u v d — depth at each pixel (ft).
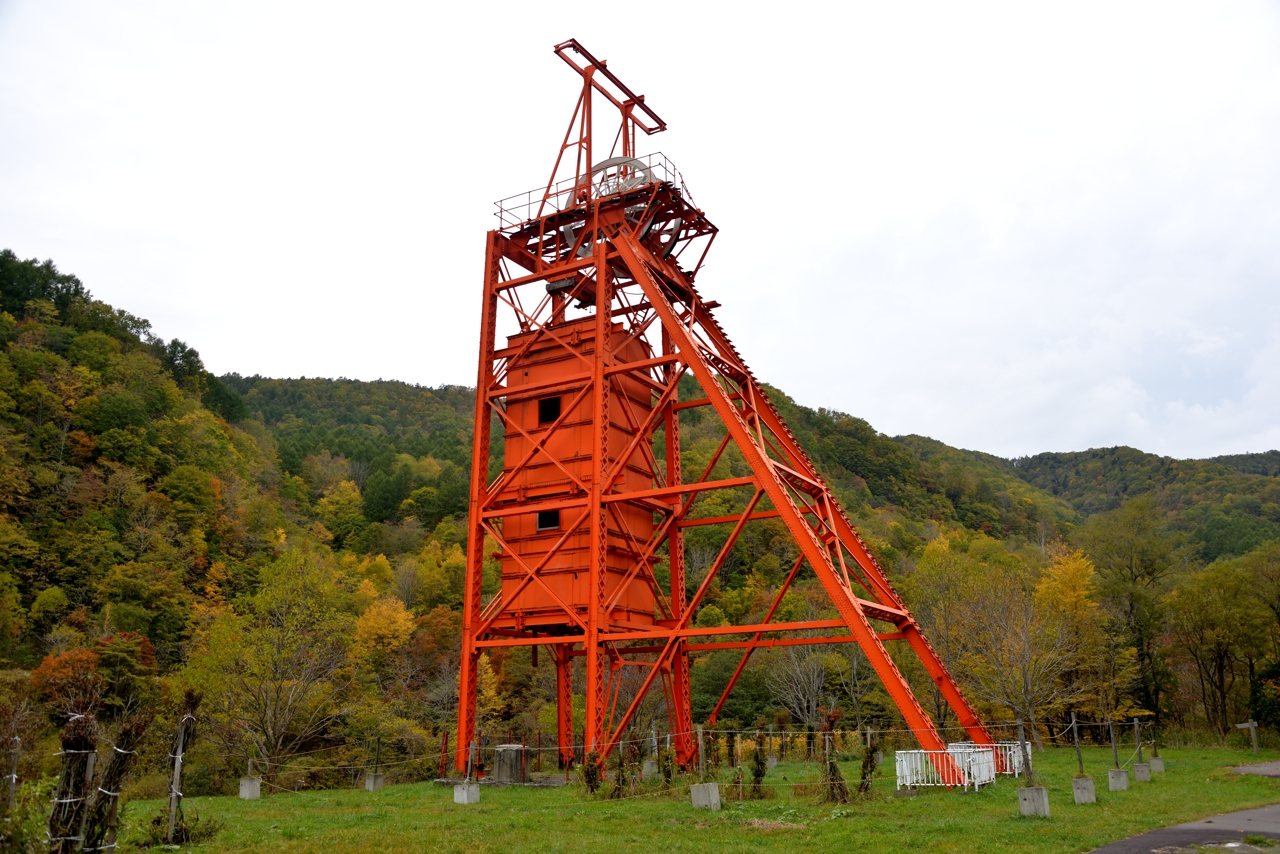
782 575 327.88
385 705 193.26
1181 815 67.87
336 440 602.85
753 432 122.11
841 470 524.11
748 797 84.23
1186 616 202.39
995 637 156.25
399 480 467.11
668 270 122.42
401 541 408.67
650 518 121.49
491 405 121.49
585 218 122.83
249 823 68.64
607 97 131.95
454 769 126.31
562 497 114.32
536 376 121.39
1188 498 554.46
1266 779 98.32
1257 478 555.69
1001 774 98.17
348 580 290.15
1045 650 153.17
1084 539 238.89
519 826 66.80
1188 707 218.18
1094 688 172.04
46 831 42.29
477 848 56.03
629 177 120.47
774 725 200.23
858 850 55.21
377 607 257.14
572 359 118.83
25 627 236.63
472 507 118.01
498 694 233.14
